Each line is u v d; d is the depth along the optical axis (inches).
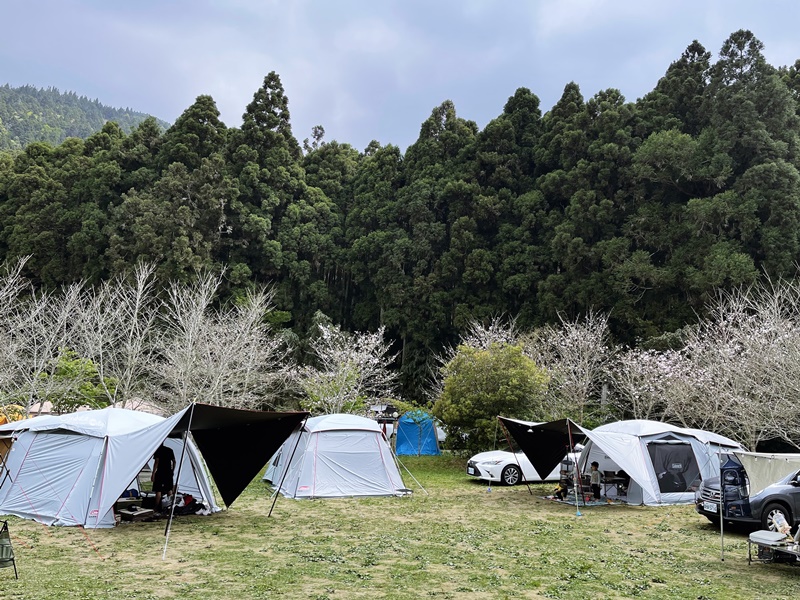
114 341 1059.9
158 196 1868.8
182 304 1102.4
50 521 474.0
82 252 1881.2
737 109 1393.9
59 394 914.7
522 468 745.0
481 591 301.1
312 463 635.5
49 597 278.5
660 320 1343.5
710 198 1403.8
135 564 348.5
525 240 1689.2
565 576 334.0
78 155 2233.0
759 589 317.4
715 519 477.4
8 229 2048.5
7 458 528.1
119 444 481.4
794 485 430.6
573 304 1480.1
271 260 1915.6
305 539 422.0
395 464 681.0
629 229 1482.5
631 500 613.6
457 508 570.3
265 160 2126.0
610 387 1158.3
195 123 2091.5
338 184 2338.8
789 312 985.5
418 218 1893.5
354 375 1088.8
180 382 978.7
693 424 954.7
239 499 614.5
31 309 1031.0
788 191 1277.1
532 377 912.9
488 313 1592.0
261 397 1126.4
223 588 296.5
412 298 1771.7
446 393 945.5
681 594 305.9
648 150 1473.9
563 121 1831.9
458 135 2082.9
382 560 362.3
